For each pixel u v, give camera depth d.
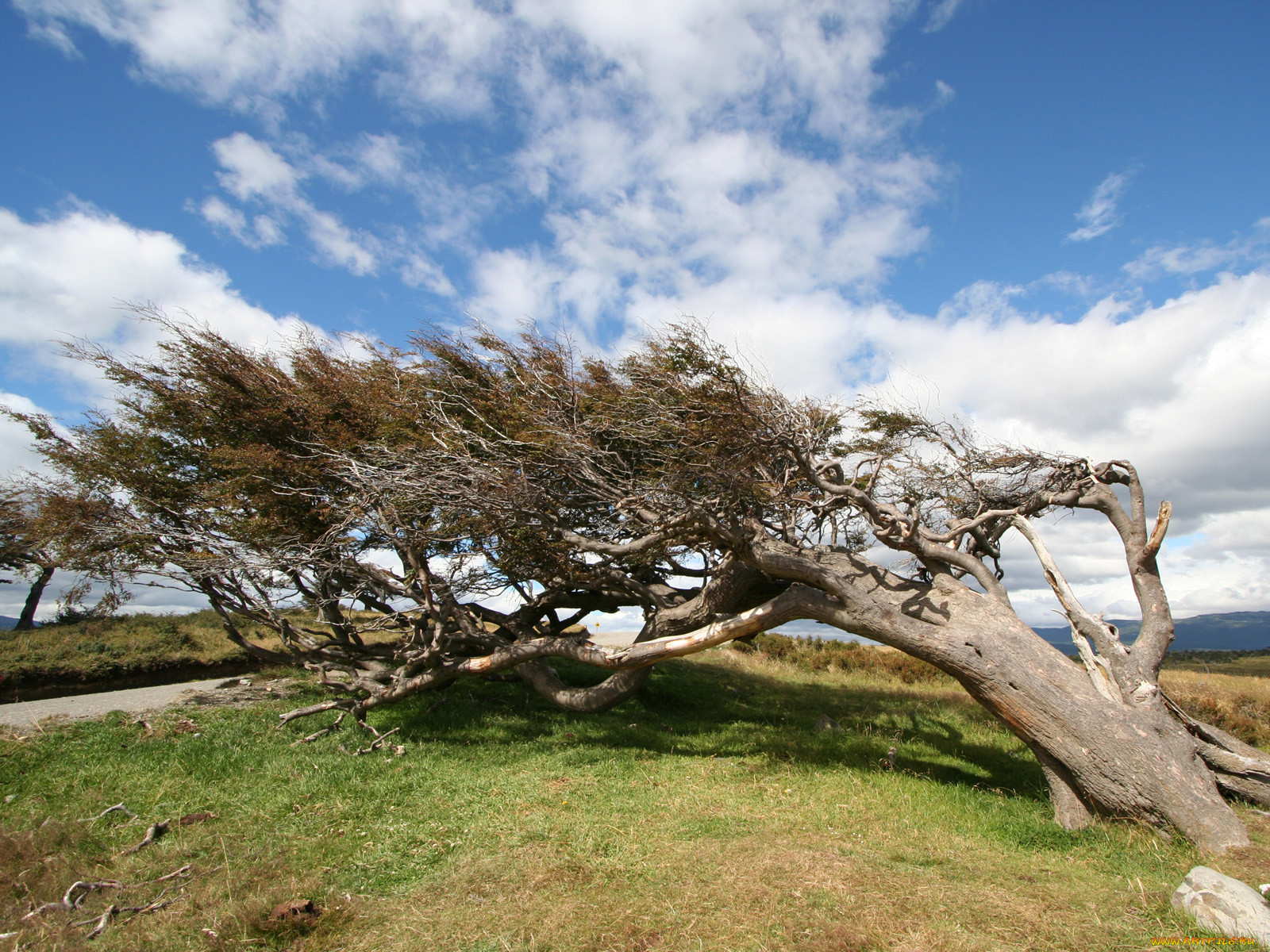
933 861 5.39
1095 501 7.81
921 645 7.57
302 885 4.95
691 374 8.68
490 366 12.24
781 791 7.42
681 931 4.16
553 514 10.65
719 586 10.55
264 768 7.80
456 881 5.03
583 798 7.04
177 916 4.55
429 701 11.45
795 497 8.54
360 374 12.83
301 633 11.33
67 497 10.51
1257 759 6.89
